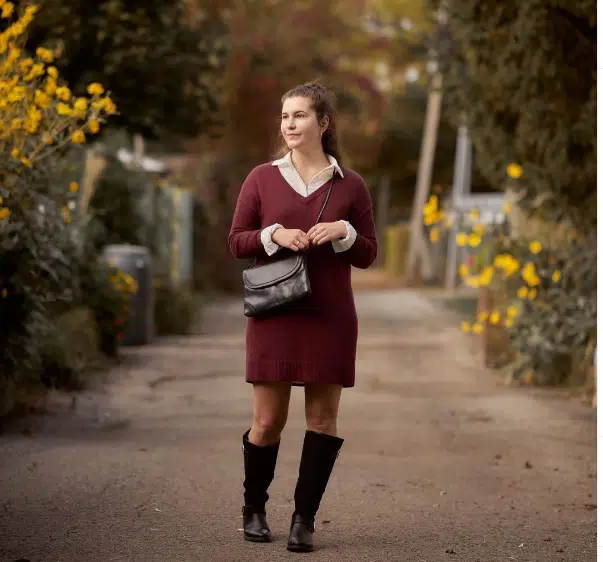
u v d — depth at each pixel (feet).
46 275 28.43
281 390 17.11
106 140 57.72
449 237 115.85
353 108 114.11
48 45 39.65
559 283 36.35
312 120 16.89
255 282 16.62
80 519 18.49
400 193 184.65
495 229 39.55
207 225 102.94
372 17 129.29
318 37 111.34
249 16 106.42
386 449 25.27
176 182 101.86
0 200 25.91
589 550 17.01
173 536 17.54
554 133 33.09
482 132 36.32
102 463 22.93
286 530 18.07
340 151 17.58
